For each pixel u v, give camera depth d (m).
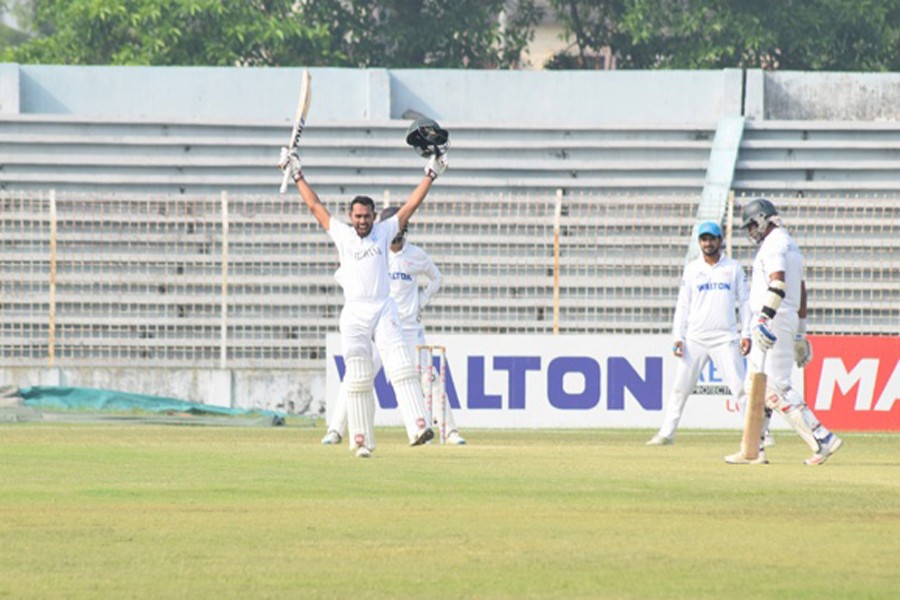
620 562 18.73
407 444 49.62
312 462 36.47
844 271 83.12
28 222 84.38
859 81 98.00
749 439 38.66
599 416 65.44
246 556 19.23
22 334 84.38
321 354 84.19
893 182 91.25
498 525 22.56
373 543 20.48
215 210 85.50
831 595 16.31
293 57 125.69
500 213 84.81
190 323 84.75
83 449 41.69
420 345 50.84
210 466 34.72
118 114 95.00
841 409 64.56
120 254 84.81
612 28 135.62
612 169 92.69
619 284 83.38
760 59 127.12
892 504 25.98
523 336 65.62
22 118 93.31
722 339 51.50
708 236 51.06
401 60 129.88
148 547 20.05
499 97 96.44
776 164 92.38
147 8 121.81
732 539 20.98
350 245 38.84
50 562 18.70
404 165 92.38
